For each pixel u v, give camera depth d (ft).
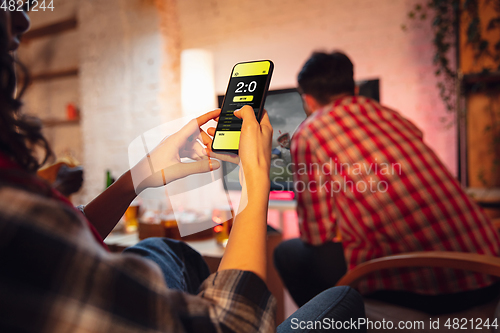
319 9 9.12
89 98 11.78
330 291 1.86
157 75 10.55
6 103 0.97
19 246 0.75
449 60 7.76
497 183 7.34
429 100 8.05
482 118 7.45
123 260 0.88
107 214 1.96
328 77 4.08
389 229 3.36
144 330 0.83
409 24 8.16
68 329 0.75
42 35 13.56
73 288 0.77
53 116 13.64
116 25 11.13
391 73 8.41
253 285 1.15
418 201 3.28
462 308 3.00
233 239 1.28
